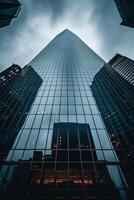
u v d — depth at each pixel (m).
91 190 19.36
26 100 46.66
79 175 21.27
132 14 86.75
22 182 20.03
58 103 39.69
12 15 69.81
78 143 26.97
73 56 89.06
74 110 36.53
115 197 18.52
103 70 76.31
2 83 63.41
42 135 28.53
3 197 18.25
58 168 22.28
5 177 20.47
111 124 33.81
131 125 33.59
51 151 25.11
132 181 20.27
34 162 23.09
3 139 27.09
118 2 95.31
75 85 52.44
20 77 60.12
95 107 38.50
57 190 19.34
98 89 56.00
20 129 30.12
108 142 27.59
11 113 37.00
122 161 23.41
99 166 22.66
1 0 54.94
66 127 30.89
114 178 20.77
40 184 19.94
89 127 31.27
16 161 23.08
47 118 33.50
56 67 71.00
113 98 51.72
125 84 63.47
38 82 56.38
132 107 42.94
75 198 18.61
